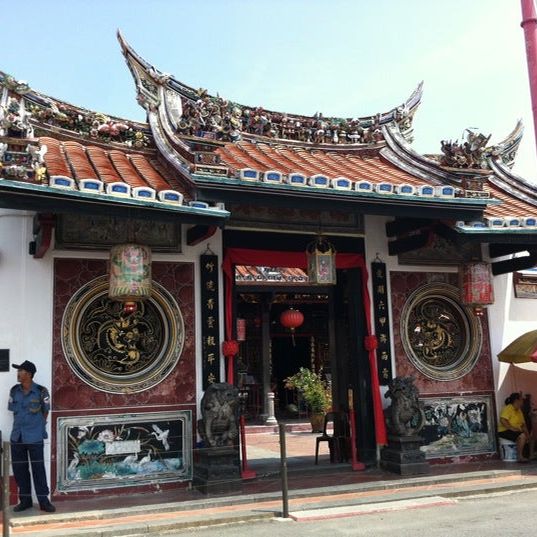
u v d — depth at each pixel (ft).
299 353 91.40
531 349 36.04
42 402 27.53
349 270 37.47
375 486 30.42
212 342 32.50
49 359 29.43
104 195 25.13
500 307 39.50
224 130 29.19
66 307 30.04
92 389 29.99
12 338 29.12
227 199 28.58
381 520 24.85
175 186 29.96
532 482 31.42
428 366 37.04
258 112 37.83
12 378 28.81
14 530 24.27
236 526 24.79
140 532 23.93
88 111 33.09
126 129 33.68
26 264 29.78
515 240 33.88
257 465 37.04
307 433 65.10
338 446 37.42
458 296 38.29
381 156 39.96
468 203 32.42
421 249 37.86
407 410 33.65
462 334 38.75
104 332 31.27
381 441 34.35
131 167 31.19
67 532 23.50
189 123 30.07
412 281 37.35
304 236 35.50
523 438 36.81
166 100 33.37
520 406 37.68
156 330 32.24
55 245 30.27
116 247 28.25
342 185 29.84
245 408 78.59
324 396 65.36
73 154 30.19
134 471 30.12
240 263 34.24
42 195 24.36
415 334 37.76
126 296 27.91
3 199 24.11
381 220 37.29
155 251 32.07
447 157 34.19
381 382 35.47
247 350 81.05
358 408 36.24
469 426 37.32
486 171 33.47
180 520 24.88
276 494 28.91
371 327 35.83
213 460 29.55
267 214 34.81
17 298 29.45
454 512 25.99
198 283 32.81
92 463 29.48
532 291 40.88
